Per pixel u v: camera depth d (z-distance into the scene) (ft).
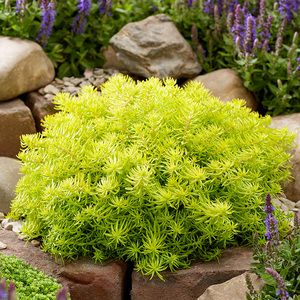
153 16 17.35
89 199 9.32
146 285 9.05
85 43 17.63
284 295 6.56
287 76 15.99
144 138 9.43
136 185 8.39
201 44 18.28
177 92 10.45
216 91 15.96
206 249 9.65
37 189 9.71
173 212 9.32
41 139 9.81
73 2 17.12
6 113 14.21
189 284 8.94
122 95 10.04
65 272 9.23
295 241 8.18
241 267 8.93
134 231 9.18
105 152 9.09
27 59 14.90
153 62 16.48
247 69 15.69
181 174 9.09
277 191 10.18
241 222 9.48
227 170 9.15
